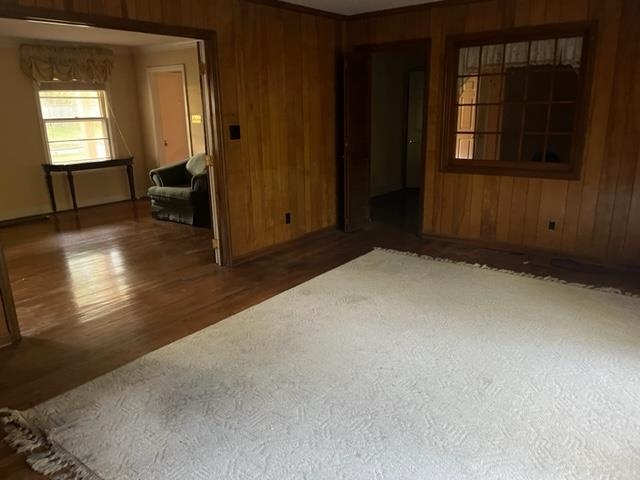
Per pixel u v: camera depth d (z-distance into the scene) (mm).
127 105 8125
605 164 4223
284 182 5062
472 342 2967
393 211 6734
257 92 4570
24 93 6777
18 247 5277
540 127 4703
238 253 4664
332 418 2273
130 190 8094
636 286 3871
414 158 8180
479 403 2363
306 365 2750
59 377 2711
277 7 4609
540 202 4629
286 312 3475
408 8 4957
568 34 4211
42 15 2906
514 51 4559
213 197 4457
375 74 7184
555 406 2328
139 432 2219
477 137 5016
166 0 3627
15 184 6805
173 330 3250
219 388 2547
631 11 3871
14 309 3104
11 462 2055
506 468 1937
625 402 2350
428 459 1994
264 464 1990
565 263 4461
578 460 1975
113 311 3586
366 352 2879
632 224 4195
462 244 5148
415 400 2398
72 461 2045
